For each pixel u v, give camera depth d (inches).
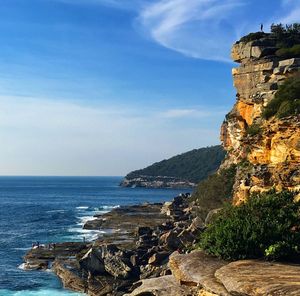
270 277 637.3
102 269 2161.7
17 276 2373.3
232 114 2787.9
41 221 4985.2
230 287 628.1
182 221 3486.7
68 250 2837.1
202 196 3073.3
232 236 783.1
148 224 4109.3
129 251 2249.0
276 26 2583.7
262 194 980.6
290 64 2108.8
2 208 6820.9
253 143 1889.8
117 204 7859.3
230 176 2792.8
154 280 925.2
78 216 5561.0
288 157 1605.6
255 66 2301.9
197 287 732.0
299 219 833.5
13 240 3587.6
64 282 2188.7
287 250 753.0
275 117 1742.1
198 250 844.6
